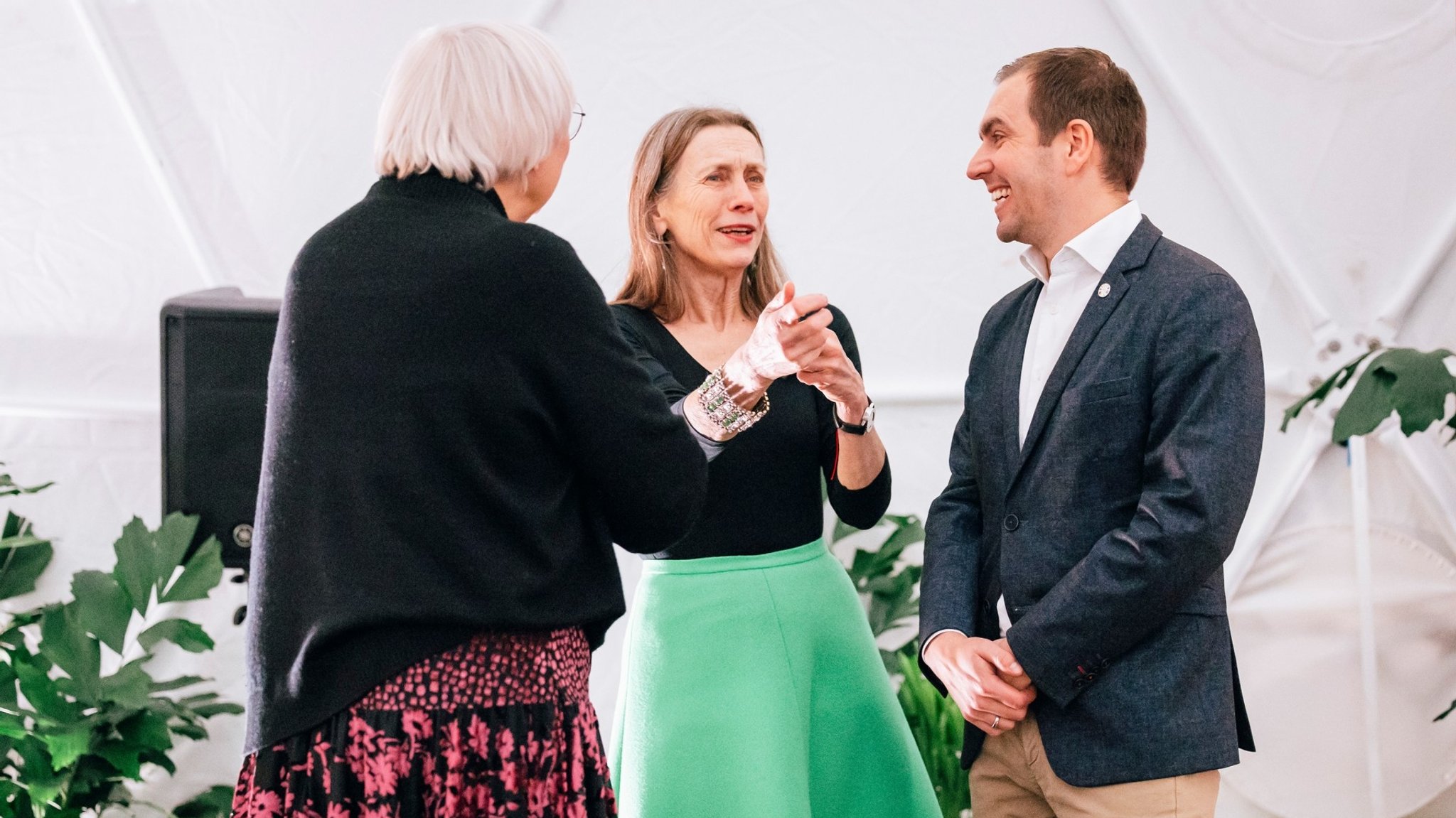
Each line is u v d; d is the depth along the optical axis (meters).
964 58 2.62
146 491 2.57
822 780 1.78
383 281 1.15
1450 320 2.52
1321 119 2.54
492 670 1.15
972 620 1.73
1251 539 2.54
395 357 1.13
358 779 1.12
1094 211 1.66
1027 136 1.65
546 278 1.17
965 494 1.85
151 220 2.56
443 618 1.12
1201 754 1.51
